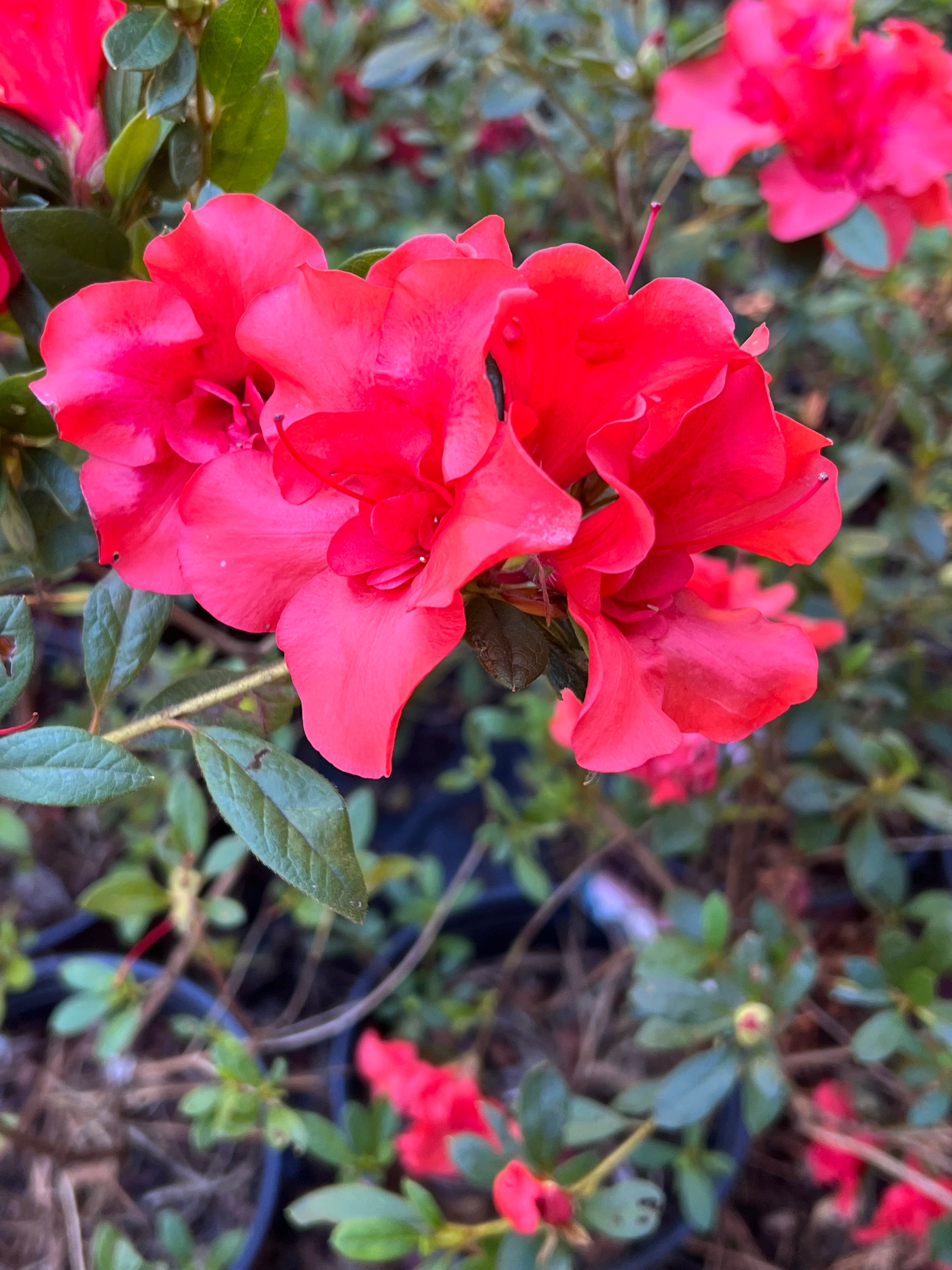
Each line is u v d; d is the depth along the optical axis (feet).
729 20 0.94
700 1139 1.05
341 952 1.54
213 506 0.50
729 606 0.84
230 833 1.64
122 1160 1.26
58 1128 1.32
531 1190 0.77
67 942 1.53
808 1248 1.26
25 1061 1.39
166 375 0.54
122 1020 1.08
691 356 0.43
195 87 0.62
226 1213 1.26
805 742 1.14
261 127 0.64
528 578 0.49
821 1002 1.42
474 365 0.41
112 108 0.64
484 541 0.39
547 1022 1.48
